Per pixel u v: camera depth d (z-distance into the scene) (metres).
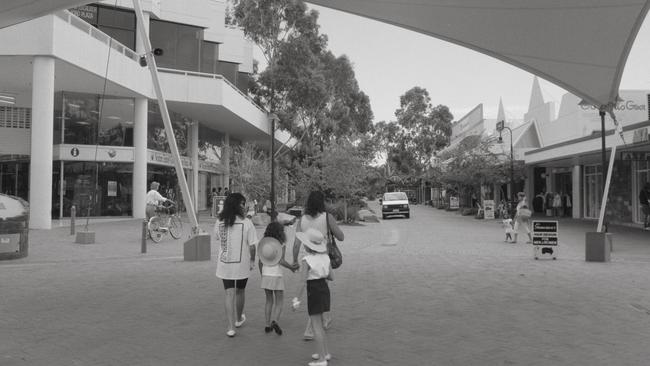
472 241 20.69
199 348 6.30
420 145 79.50
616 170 30.38
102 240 18.62
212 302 8.89
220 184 47.69
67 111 28.70
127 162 29.70
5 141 28.08
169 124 14.14
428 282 10.89
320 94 42.22
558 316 7.90
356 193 33.59
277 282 6.95
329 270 5.82
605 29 9.89
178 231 19.73
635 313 8.09
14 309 8.33
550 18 9.81
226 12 44.81
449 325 7.38
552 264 13.72
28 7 10.41
